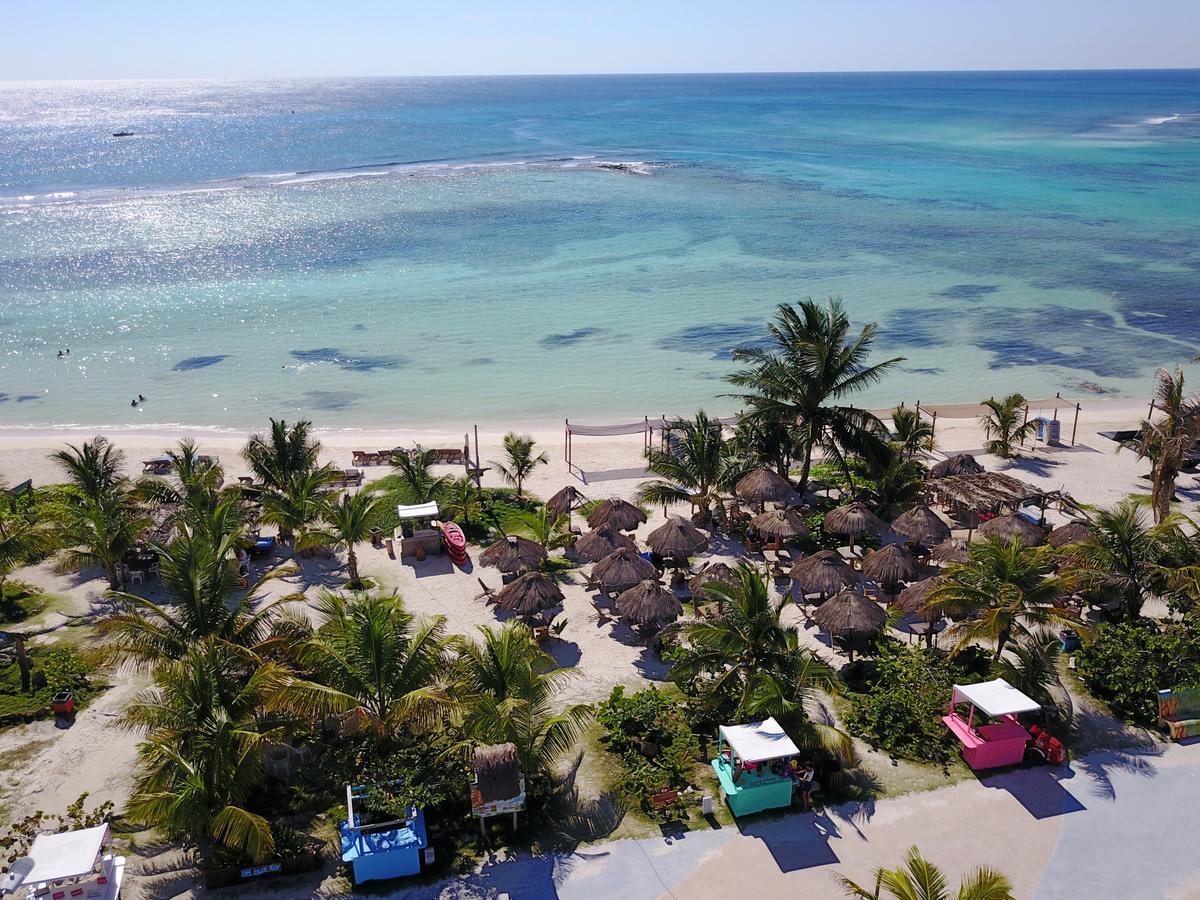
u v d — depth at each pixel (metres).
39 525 30.83
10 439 44.47
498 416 48.56
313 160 149.50
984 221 99.94
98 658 21.02
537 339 61.22
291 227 94.31
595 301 69.88
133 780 21.23
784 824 20.11
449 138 188.50
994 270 79.50
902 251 86.31
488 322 64.81
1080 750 22.64
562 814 20.39
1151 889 18.36
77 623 28.05
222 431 46.34
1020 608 23.34
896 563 28.69
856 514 31.50
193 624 22.14
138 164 144.50
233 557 30.75
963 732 22.44
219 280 74.88
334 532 31.34
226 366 55.97
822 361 35.19
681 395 51.53
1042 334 63.03
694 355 58.22
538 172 134.12
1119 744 22.88
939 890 14.80
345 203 107.62
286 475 34.03
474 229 94.44
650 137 193.25
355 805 20.12
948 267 80.44
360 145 174.25
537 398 51.12
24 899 17.92
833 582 27.88
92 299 69.31
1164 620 25.83
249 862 18.61
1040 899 18.08
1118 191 118.94
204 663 19.95
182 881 18.53
